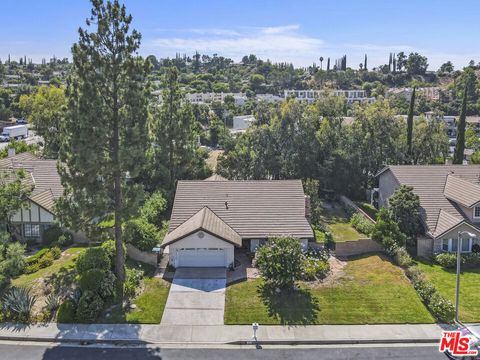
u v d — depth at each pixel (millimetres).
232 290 26328
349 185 48656
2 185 30156
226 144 55938
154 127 43406
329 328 22641
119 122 24891
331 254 32062
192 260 29438
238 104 143375
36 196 33938
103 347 20922
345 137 51094
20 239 34031
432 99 131625
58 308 23750
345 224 40094
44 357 20000
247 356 20297
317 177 48938
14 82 178500
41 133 56562
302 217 32281
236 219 32062
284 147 49688
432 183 37625
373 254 31859
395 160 51500
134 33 24484
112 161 24328
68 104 23938
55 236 33312
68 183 24719
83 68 23922
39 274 27453
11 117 120938
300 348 21094
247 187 34906
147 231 30516
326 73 174250
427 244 32500
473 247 32250
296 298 25422
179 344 21219
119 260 25828
